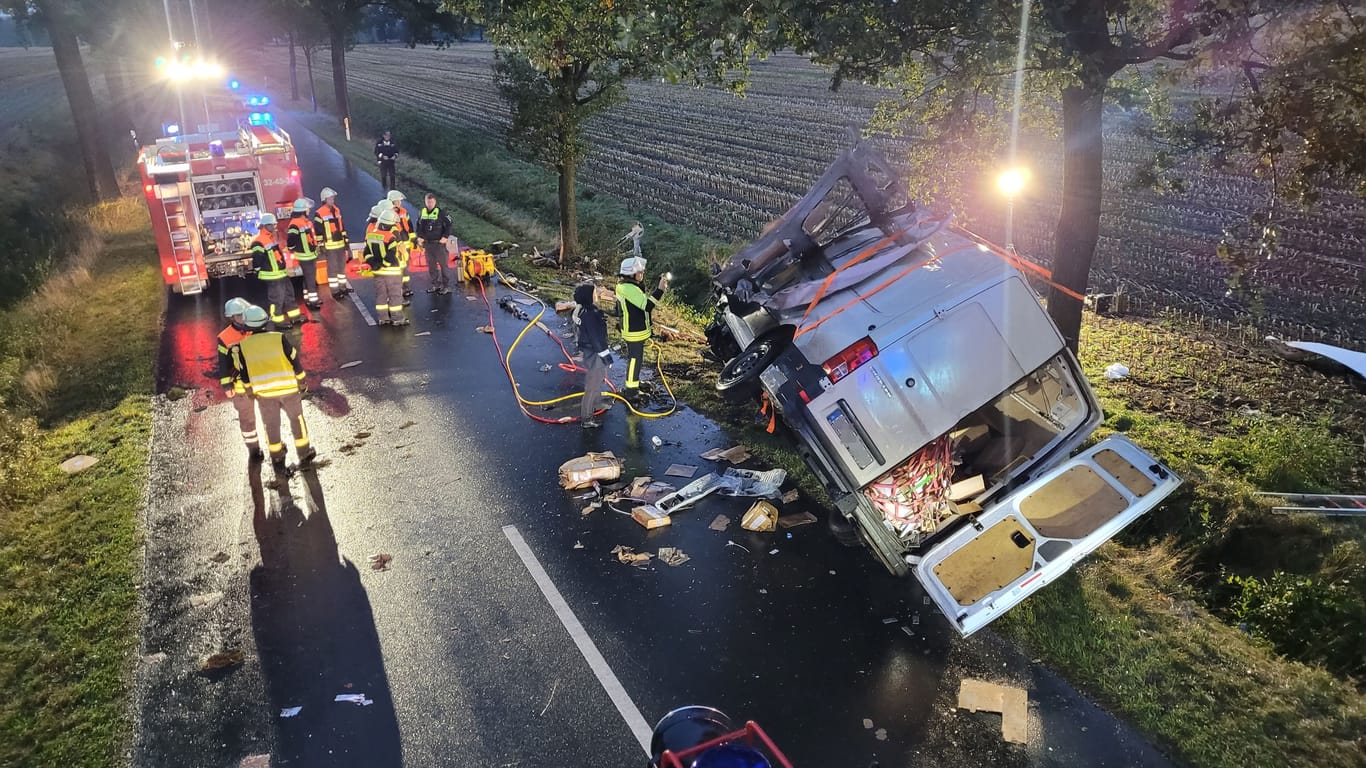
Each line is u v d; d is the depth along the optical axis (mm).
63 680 5762
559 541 7324
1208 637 5910
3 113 35500
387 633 6184
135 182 23391
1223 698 5387
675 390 10422
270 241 11805
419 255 15672
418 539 7336
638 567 6969
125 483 8148
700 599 6578
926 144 8945
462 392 10312
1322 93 6133
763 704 5535
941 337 6023
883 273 6660
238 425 9383
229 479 8289
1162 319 12984
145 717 5449
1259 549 6977
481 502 7918
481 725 5379
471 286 14484
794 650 6023
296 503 7887
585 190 22266
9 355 11078
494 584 6742
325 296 13883
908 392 5980
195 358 11219
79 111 19984
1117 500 6035
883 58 7418
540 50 11930
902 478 6391
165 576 6812
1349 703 5309
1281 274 14539
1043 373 7047
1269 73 6270
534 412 9805
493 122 35875
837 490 6488
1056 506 6129
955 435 7438
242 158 13414
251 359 7922
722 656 5969
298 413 8328
